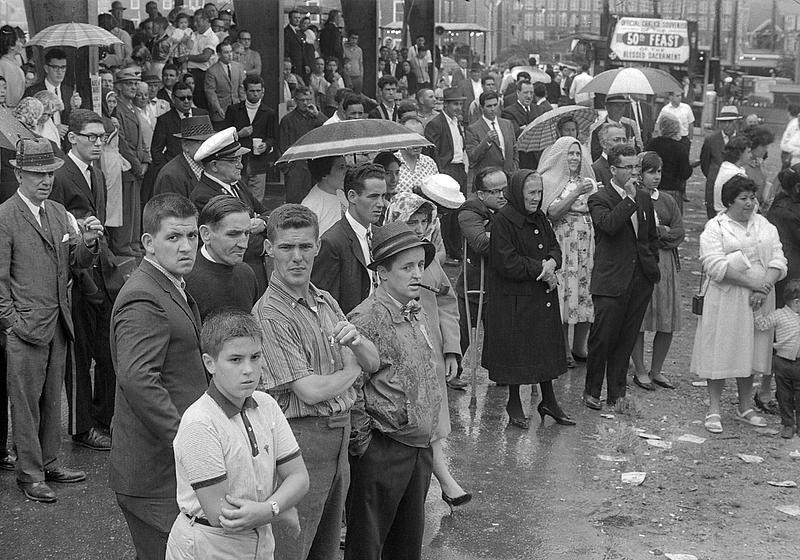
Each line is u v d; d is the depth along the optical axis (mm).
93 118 7727
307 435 4441
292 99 17984
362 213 6047
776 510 6594
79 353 7066
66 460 6902
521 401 8562
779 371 7934
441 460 6406
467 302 8438
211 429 3664
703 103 28250
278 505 3729
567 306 9289
